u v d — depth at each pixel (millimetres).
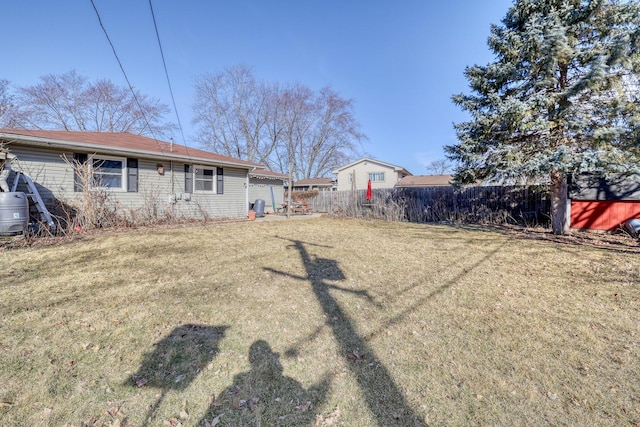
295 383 1949
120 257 5055
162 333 2541
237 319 2824
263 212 14562
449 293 3541
